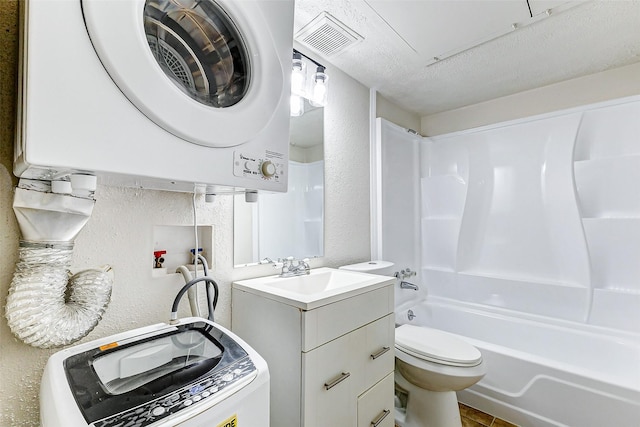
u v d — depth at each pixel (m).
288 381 0.95
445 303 2.48
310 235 1.62
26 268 0.64
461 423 1.51
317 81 1.63
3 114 0.71
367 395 1.16
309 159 1.64
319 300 0.95
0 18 0.71
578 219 2.01
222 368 0.60
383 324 1.26
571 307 2.01
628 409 1.27
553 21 1.46
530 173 2.24
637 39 1.62
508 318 2.15
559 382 1.43
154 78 0.55
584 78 2.06
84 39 0.47
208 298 0.96
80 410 0.45
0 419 0.71
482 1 1.32
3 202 0.71
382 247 2.08
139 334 0.72
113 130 0.51
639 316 1.79
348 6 1.34
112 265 0.89
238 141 0.70
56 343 0.68
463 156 2.56
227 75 0.77
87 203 0.69
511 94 2.35
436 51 1.71
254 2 0.74
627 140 1.90
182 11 0.68
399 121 2.56
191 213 1.08
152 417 0.46
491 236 2.41
